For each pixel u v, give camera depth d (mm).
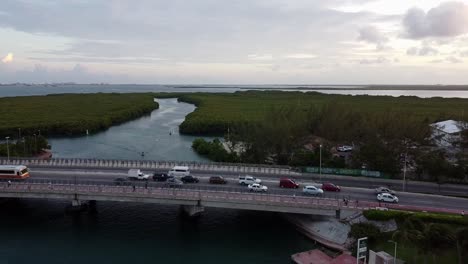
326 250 77188
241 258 76062
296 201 83312
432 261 66062
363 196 90312
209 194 86562
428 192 95625
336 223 81250
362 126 123875
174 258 76062
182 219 95188
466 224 71500
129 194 87312
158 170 113375
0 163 118000
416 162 107875
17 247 79688
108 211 99750
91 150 170000
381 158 107438
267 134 126500
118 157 154875
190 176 99188
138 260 75062
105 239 84062
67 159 119438
